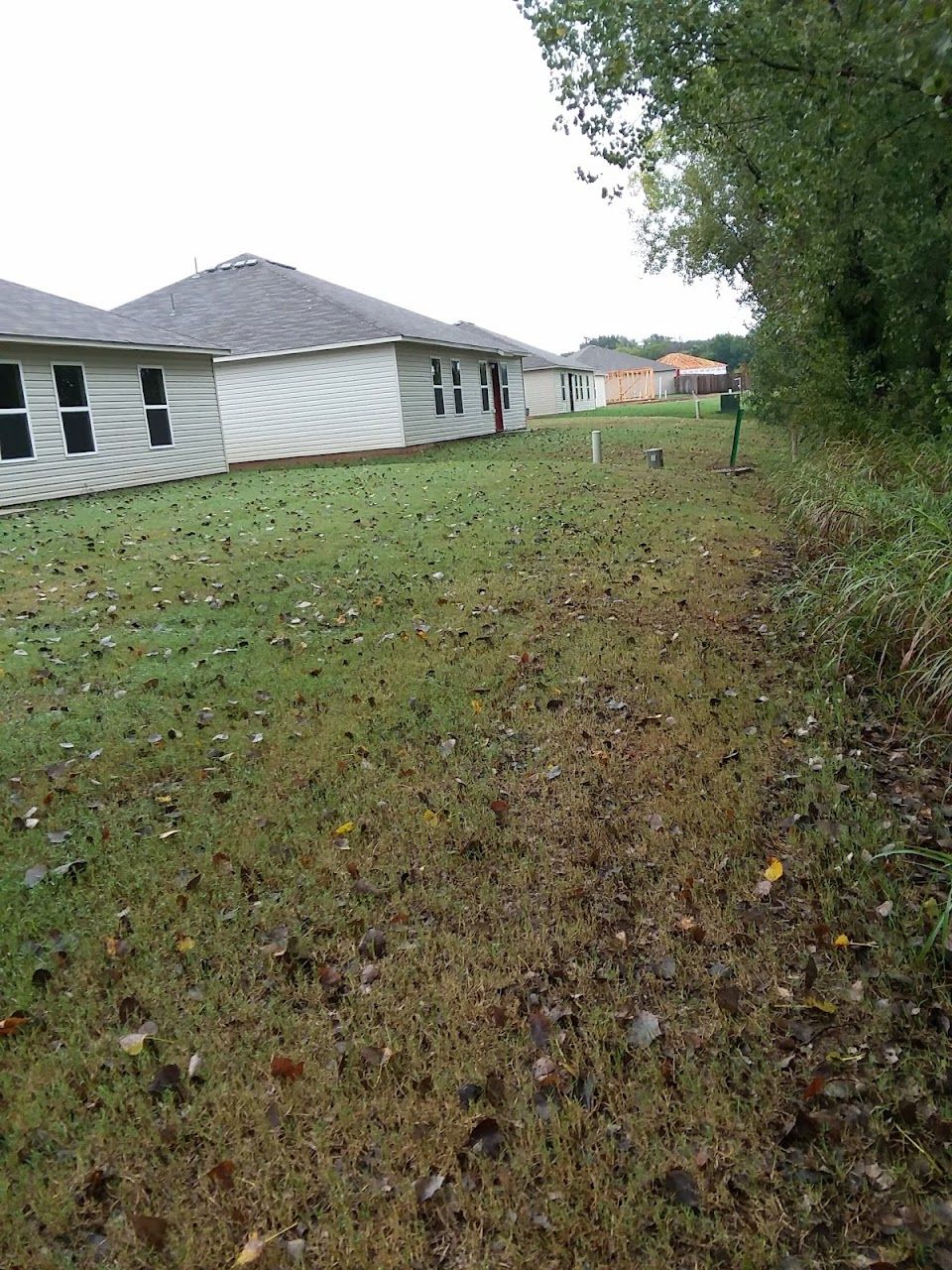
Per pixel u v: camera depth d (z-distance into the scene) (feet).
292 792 12.46
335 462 64.90
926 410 34.27
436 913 9.80
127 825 11.65
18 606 22.17
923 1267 5.72
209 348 56.80
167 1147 6.93
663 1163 6.61
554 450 63.05
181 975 8.92
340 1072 7.61
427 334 72.54
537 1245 6.05
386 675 16.70
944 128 24.20
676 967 8.75
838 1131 6.71
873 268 36.35
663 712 14.64
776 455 49.19
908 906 9.37
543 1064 7.58
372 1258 6.00
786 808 11.58
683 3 23.16
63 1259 6.06
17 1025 8.18
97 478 48.47
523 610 20.63
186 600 22.49
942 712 13.83
